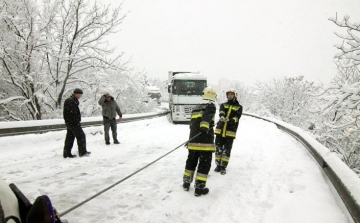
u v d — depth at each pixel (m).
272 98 22.56
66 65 15.77
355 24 5.04
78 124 7.10
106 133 9.09
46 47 12.82
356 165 7.69
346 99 5.50
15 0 11.55
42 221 1.24
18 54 12.28
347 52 5.33
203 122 4.34
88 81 16.58
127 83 19.44
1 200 1.30
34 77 12.95
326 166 5.22
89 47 14.54
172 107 17.39
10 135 7.73
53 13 13.00
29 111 14.03
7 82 13.23
